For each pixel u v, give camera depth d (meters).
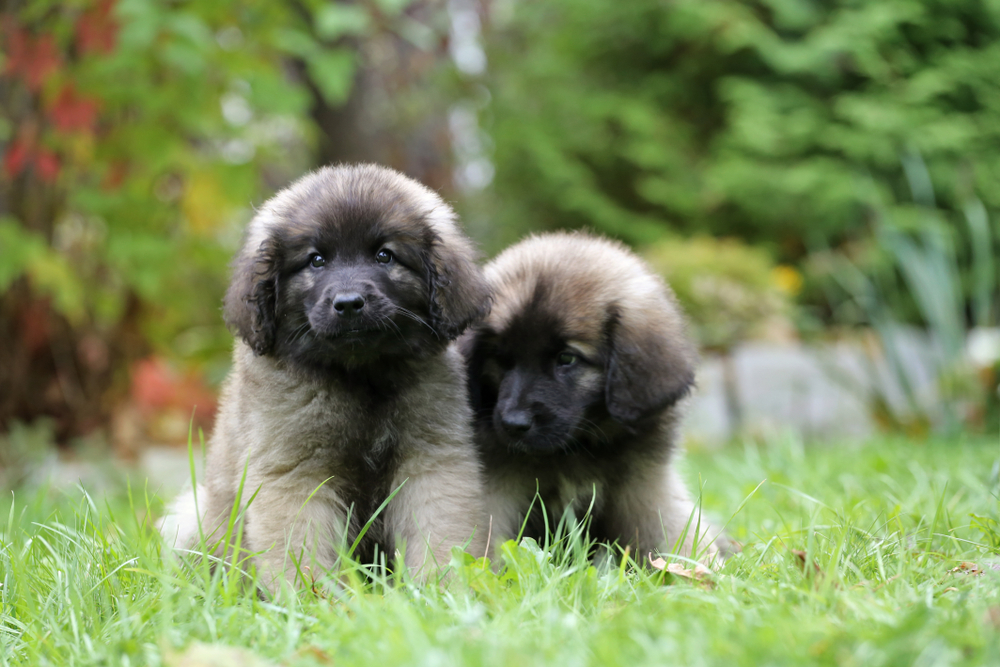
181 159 7.62
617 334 4.12
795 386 8.86
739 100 13.37
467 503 3.74
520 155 14.40
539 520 4.17
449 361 3.98
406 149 13.95
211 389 9.35
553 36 15.09
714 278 9.98
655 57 14.66
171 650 2.52
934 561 3.40
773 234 13.45
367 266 3.74
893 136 12.66
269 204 4.08
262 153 8.17
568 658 2.29
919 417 7.84
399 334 3.77
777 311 10.05
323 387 3.73
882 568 3.10
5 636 2.92
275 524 3.57
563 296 4.12
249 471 3.68
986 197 12.38
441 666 2.23
